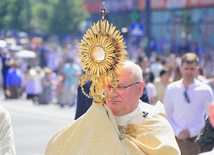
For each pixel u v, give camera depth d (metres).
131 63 7.56
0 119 8.80
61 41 85.44
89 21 91.12
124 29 49.47
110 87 7.33
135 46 63.72
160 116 7.64
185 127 13.09
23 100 39.06
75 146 7.28
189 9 70.75
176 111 13.23
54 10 87.56
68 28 87.06
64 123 27.52
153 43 67.44
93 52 7.25
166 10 73.56
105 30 7.22
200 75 19.41
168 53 65.88
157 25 74.75
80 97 10.52
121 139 7.32
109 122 7.21
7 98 40.12
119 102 7.44
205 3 68.38
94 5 90.25
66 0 87.38
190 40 70.12
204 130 10.45
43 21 88.81
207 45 68.38
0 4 86.75
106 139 7.16
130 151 7.25
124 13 80.75
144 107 7.76
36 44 69.56
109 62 7.21
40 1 94.19
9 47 65.94
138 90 7.55
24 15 87.12
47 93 35.88
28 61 58.22
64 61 55.00
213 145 10.38
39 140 22.56
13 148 8.85
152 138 7.40
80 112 10.57
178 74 15.95
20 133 24.34
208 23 68.50
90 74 7.31
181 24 71.56
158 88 20.55
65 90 33.69
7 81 40.06
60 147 7.38
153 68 36.72
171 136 7.48
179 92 13.20
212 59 51.47
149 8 48.56
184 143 13.05
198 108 13.12
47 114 30.78
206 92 13.13
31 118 29.33
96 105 7.27
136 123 7.54
